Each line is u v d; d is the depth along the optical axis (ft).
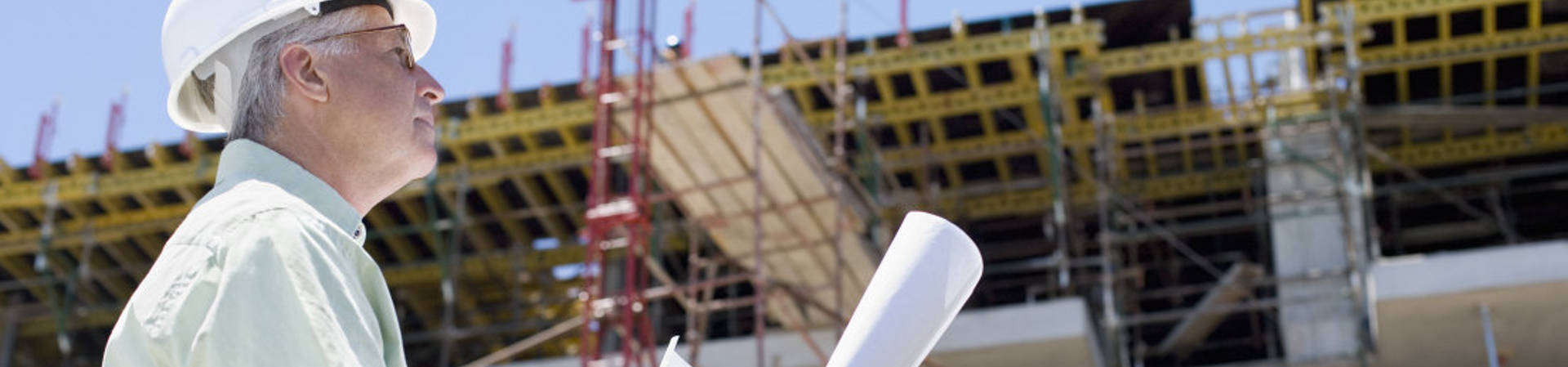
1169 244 77.82
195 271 6.13
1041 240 79.66
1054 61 68.39
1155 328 80.38
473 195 78.13
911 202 70.59
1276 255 67.51
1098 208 74.90
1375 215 77.05
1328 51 67.10
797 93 70.49
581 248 78.33
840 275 55.47
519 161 73.87
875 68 68.33
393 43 7.91
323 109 7.55
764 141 54.90
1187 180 74.64
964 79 70.95
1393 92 72.84
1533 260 61.41
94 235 78.07
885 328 6.69
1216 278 79.87
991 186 72.90
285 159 7.24
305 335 5.95
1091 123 71.97
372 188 7.71
